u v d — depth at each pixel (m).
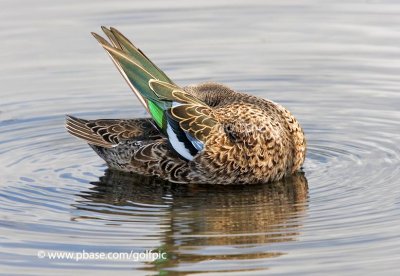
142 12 22.27
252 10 22.45
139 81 14.87
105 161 15.32
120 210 13.50
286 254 11.87
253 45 20.56
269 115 14.62
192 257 11.88
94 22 21.47
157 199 13.95
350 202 13.49
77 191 14.29
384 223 12.66
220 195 14.09
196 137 14.34
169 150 14.58
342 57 19.84
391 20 21.48
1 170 15.20
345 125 16.95
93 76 19.36
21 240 12.48
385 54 19.84
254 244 12.19
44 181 14.71
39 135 16.86
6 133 16.89
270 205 13.56
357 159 15.34
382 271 11.33
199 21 21.78
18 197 14.04
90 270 11.71
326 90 18.50
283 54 20.09
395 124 16.86
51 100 18.33
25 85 18.92
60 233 12.68
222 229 12.71
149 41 20.67
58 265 11.81
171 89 14.77
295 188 14.23
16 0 22.80
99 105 18.16
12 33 20.86
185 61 19.84
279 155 14.45
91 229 12.79
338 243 12.11
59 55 20.09
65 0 22.92
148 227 12.82
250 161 14.27
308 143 16.22
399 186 14.02
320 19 21.77
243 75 19.22
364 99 18.05
